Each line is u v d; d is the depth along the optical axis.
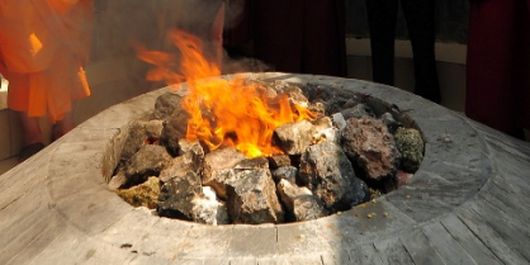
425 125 1.85
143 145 1.90
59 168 1.65
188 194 1.53
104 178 1.68
